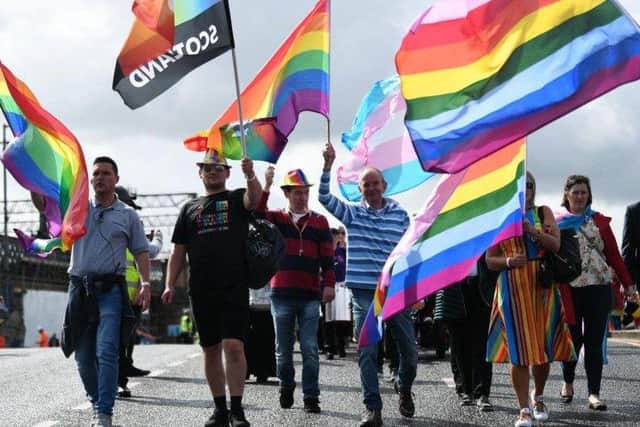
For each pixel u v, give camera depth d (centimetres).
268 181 1109
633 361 1686
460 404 1198
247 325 979
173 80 1038
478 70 896
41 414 1177
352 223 1090
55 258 6272
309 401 1165
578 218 1151
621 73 852
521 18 885
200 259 975
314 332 1184
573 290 1145
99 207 1029
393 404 1220
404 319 1098
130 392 1341
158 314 8544
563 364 1175
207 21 1024
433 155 901
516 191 955
